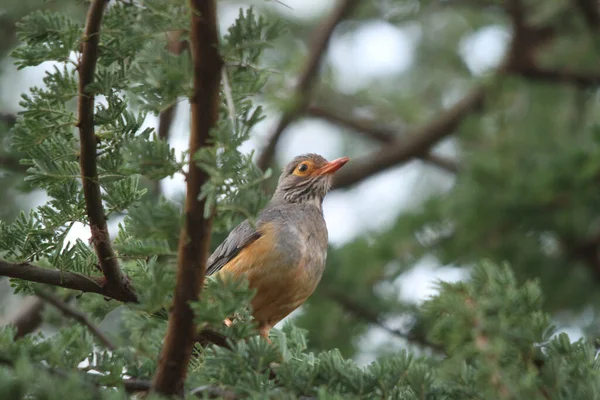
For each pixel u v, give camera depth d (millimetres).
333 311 15914
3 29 17234
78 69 7234
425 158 21062
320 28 19266
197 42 6555
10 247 7910
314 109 21641
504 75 19266
